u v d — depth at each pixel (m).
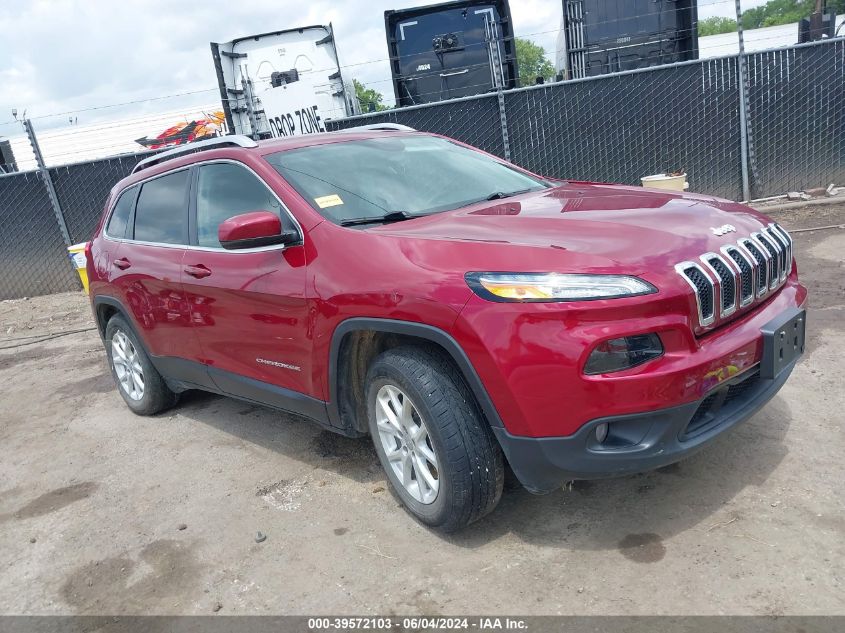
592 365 2.33
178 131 17.08
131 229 4.61
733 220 2.92
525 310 2.39
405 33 10.88
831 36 10.88
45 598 2.92
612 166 9.51
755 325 2.68
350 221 3.18
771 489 2.92
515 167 4.26
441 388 2.66
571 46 10.41
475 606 2.47
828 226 7.60
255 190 3.56
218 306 3.68
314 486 3.54
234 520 3.31
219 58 11.55
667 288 2.37
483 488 2.68
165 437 4.50
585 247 2.54
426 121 9.62
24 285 10.66
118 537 3.32
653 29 10.22
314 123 10.73
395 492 3.28
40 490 3.99
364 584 2.69
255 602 2.68
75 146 16.48
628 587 2.46
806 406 3.62
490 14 10.79
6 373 6.80
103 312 5.07
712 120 9.23
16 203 10.29
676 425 2.41
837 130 9.11
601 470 2.43
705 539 2.66
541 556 2.70
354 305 2.86
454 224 2.98
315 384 3.22
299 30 11.75
